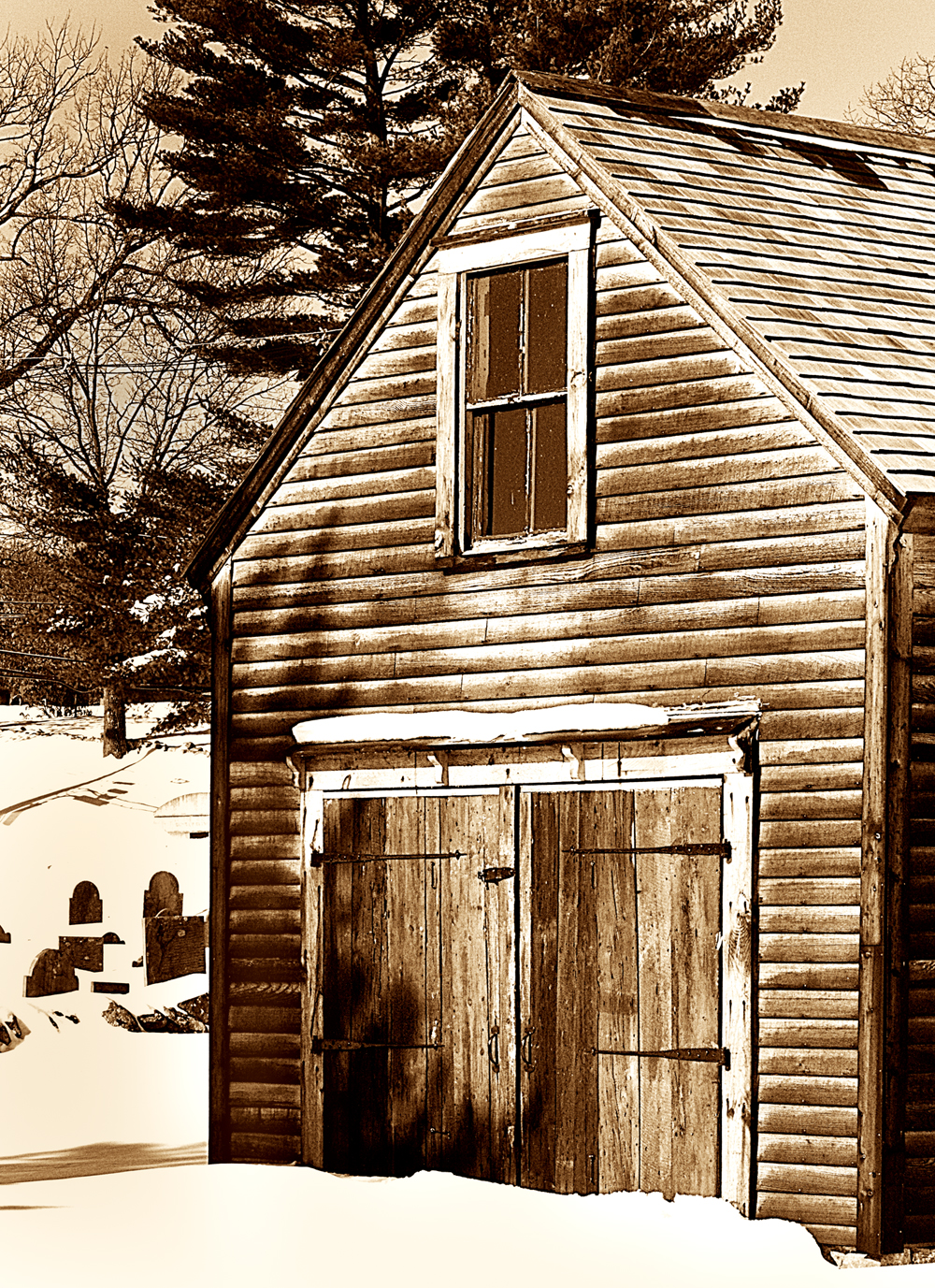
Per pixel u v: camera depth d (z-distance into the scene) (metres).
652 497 10.91
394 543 12.25
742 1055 10.07
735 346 10.49
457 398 11.99
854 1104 9.71
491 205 11.95
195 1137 13.42
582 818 11.04
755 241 11.38
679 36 27.03
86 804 24.78
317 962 12.17
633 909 10.73
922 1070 9.67
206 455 38.53
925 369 10.73
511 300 12.60
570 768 11.06
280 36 30.95
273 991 12.49
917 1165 9.62
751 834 10.20
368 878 12.02
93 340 40.97
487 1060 11.33
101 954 17.91
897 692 9.75
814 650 10.09
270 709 12.77
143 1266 8.46
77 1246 8.92
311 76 32.22
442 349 12.07
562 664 11.27
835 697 9.98
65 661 40.50
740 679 10.40
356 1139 11.88
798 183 12.70
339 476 12.58
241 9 30.61
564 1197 10.34
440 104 29.92
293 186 31.06
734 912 10.23
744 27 28.00
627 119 12.42
